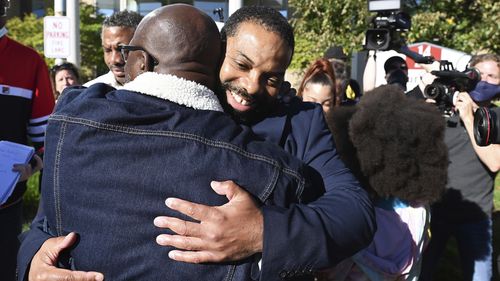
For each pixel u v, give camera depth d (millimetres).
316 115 1882
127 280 1383
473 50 9609
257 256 1431
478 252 4055
